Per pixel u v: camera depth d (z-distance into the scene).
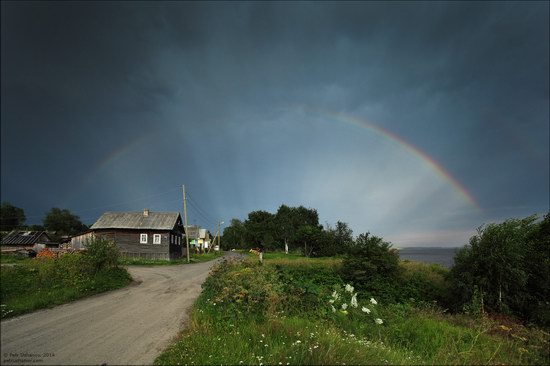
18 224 84.25
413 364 7.10
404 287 21.16
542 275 17.89
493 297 17.75
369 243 21.86
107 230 46.72
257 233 104.31
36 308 12.28
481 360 7.81
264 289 11.34
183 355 6.97
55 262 18.59
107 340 8.34
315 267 23.98
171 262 41.03
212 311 10.62
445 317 13.21
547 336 10.58
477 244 19.16
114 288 17.67
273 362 6.19
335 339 7.24
